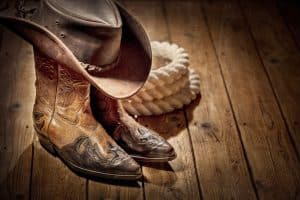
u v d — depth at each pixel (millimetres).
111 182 1854
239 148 2002
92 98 1886
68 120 1861
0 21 1722
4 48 2352
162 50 2227
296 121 2121
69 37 1749
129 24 1832
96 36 1735
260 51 2439
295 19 2631
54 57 1742
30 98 2137
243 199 1841
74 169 1874
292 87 2268
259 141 2033
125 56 1837
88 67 1759
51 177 1865
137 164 1837
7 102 2111
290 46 2477
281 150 2004
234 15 2631
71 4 1758
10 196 1810
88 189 1836
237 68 2342
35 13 1789
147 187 1849
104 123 1912
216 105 2164
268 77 2307
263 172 1926
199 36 2500
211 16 2617
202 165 1934
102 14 1744
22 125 2029
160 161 1904
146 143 1896
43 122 1898
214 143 2014
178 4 2670
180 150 1978
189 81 2174
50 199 1806
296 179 1909
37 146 1958
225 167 1934
